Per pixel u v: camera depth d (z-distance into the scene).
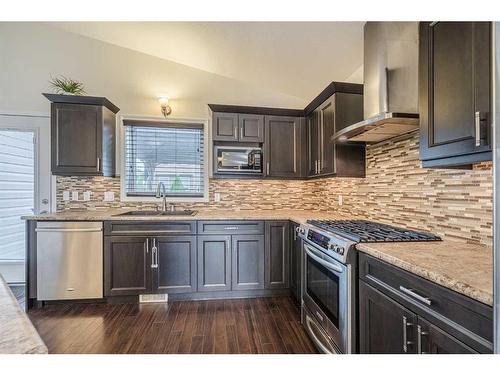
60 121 2.91
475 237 1.48
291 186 3.61
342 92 2.51
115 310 2.62
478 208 1.46
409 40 1.88
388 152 2.25
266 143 3.29
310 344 2.04
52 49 3.26
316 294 2.04
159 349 1.97
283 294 3.00
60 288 2.71
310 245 2.11
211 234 2.87
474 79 1.10
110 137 3.19
